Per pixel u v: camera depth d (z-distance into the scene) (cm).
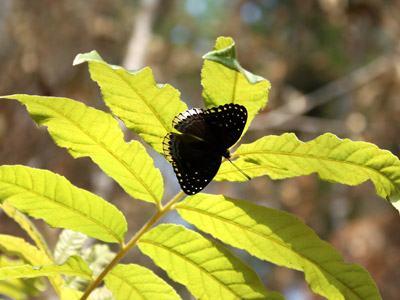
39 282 170
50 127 108
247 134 705
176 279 119
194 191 109
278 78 703
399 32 652
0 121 543
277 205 698
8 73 557
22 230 466
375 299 110
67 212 113
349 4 650
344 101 796
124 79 101
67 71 588
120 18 679
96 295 143
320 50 799
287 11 747
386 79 637
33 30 570
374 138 622
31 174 110
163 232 115
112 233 116
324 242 110
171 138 109
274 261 114
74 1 604
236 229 114
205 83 108
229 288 116
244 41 719
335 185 690
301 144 104
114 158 111
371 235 554
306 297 610
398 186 103
